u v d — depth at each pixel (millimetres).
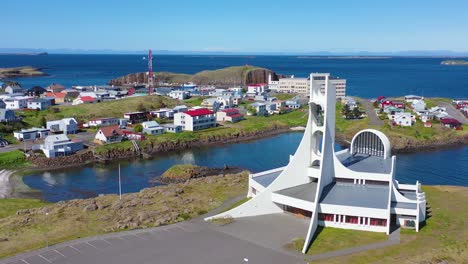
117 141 154375
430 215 80000
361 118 198125
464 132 172750
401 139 160125
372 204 72625
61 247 64875
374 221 71375
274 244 66062
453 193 96062
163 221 74938
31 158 134750
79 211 82188
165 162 140375
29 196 105938
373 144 93500
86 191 110688
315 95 79438
